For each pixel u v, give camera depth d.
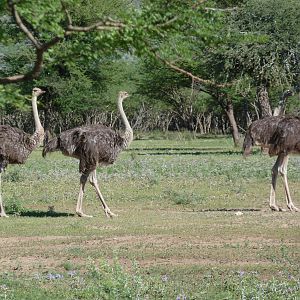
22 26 22.41
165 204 60.25
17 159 52.38
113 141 51.91
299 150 52.94
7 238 43.50
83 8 75.19
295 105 161.12
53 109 161.12
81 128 51.88
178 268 34.81
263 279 32.88
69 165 95.69
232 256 37.44
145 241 41.62
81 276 33.53
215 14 24.11
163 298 29.53
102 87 164.88
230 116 154.12
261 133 53.06
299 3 116.12
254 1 114.31
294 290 30.52
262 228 45.56
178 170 83.56
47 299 29.50
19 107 23.17
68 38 25.66
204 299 29.20
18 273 34.50
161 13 23.03
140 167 87.44
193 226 46.62
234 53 114.06
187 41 24.27
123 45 23.59
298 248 39.44
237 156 114.50
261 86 122.25
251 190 67.12
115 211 56.44
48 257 38.03
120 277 30.23
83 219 51.09
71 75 150.38
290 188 68.81
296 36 114.81
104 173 80.94
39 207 59.44
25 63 140.12
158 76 156.38
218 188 68.62
